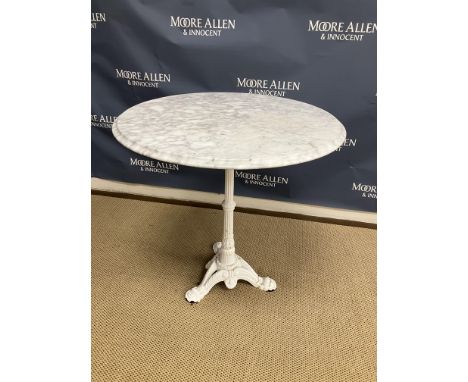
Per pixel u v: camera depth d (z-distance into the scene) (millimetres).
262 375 1470
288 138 1347
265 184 2500
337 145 1346
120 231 2352
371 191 2359
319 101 2211
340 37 2062
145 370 1480
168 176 2637
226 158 1169
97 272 1999
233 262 1870
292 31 2102
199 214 2561
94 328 1662
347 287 1931
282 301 1836
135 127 1422
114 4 2225
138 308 1776
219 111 1655
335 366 1508
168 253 2166
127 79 2393
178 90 2355
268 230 2393
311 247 2238
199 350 1570
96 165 2703
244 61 2213
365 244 2270
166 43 2258
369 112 2178
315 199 2467
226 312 1767
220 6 2129
